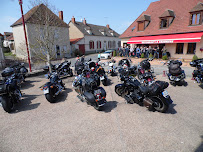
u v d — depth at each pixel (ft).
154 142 10.66
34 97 20.95
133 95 16.56
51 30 33.35
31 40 66.33
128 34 67.97
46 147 10.58
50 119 14.61
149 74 22.18
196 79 23.57
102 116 14.80
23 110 16.89
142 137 11.28
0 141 11.43
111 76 32.17
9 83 16.62
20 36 72.90
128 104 17.40
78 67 32.04
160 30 57.11
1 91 15.14
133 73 29.01
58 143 10.98
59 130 12.66
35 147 10.62
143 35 61.11
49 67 32.14
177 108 15.74
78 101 18.98
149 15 66.85
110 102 18.22
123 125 13.01
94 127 12.90
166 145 10.30
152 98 14.73
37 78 32.86
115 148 10.21
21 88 25.53
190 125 12.55
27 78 32.94
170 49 54.85
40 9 30.81
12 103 16.85
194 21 49.49
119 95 20.17
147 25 63.77
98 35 118.42
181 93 20.06
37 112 16.25
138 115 14.66
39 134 12.19
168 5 63.87
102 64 32.78
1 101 15.34
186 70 33.88
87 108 16.84
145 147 10.20
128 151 9.88
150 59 26.37
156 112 15.11
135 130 12.20
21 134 12.28
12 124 13.92
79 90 19.04
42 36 31.89
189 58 50.42
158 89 13.84
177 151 9.70
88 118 14.53
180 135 11.31
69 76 34.17
